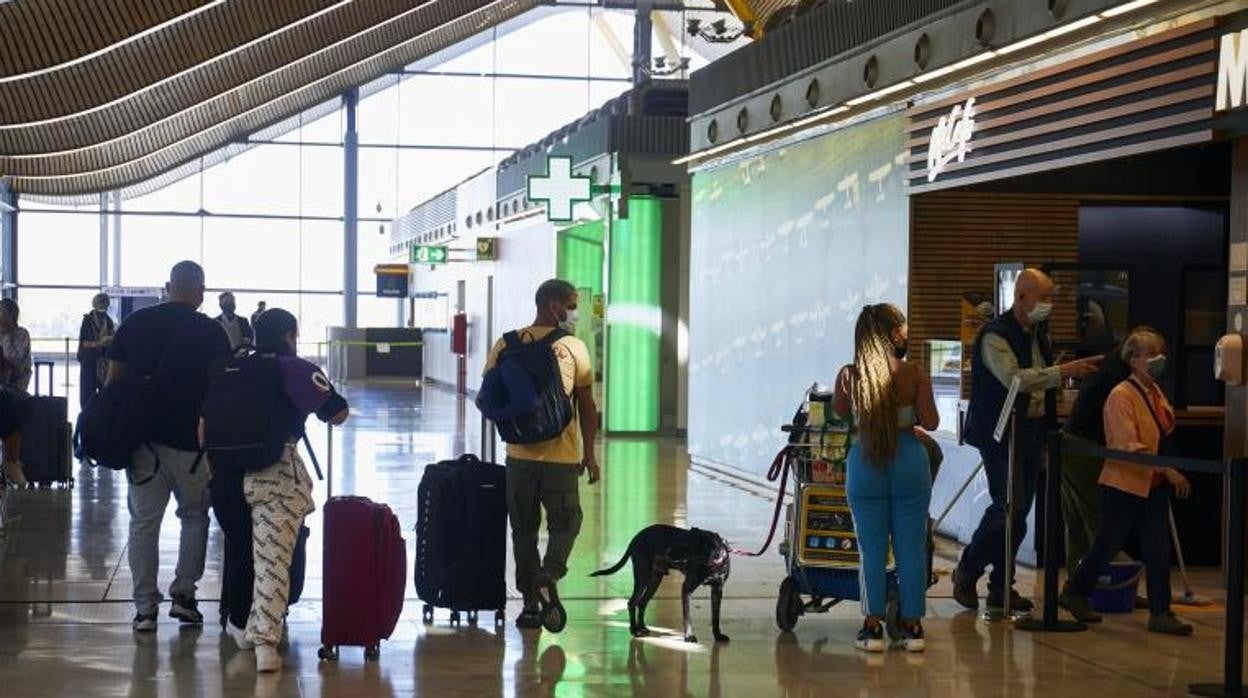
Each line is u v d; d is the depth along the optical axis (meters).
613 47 47.75
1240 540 6.93
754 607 9.11
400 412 27.09
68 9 19.33
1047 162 10.14
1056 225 12.07
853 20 13.07
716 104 16.95
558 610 8.10
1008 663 7.64
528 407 8.02
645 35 35.09
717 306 17.11
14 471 14.77
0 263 42.47
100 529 12.04
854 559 8.17
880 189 12.63
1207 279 11.30
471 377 33.91
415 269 44.16
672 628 8.45
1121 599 8.89
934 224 12.03
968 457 11.27
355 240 47.41
